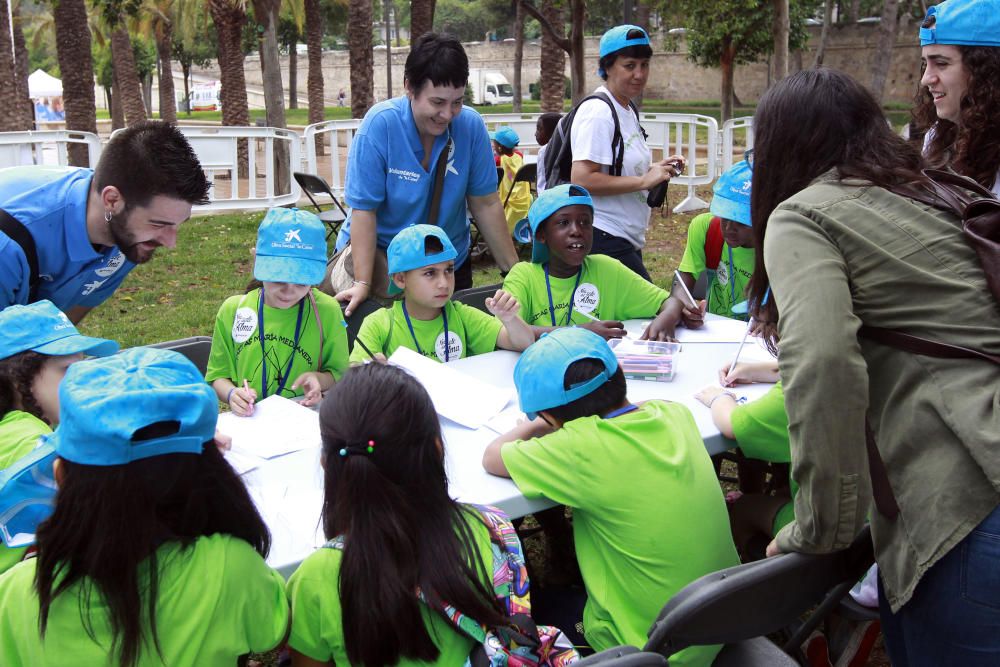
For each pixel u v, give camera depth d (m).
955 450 1.60
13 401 2.22
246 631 1.63
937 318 1.64
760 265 1.95
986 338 1.61
